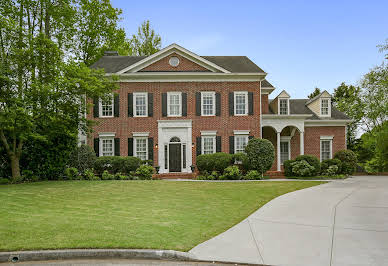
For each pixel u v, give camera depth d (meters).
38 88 15.30
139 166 19.72
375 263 4.92
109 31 28.59
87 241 5.77
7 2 20.23
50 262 5.16
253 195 12.10
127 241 5.81
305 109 26.33
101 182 16.08
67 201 10.49
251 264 4.99
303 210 9.16
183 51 22.00
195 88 22.09
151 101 21.84
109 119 21.64
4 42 16.05
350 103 35.09
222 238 6.29
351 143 37.72
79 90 16.62
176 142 21.84
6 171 17.39
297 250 5.59
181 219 7.83
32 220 7.45
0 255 5.19
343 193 12.73
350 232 6.75
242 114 22.16
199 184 15.68
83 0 26.02
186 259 5.26
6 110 14.60
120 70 21.77
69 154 18.30
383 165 28.09
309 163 20.19
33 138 16.86
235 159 20.44
